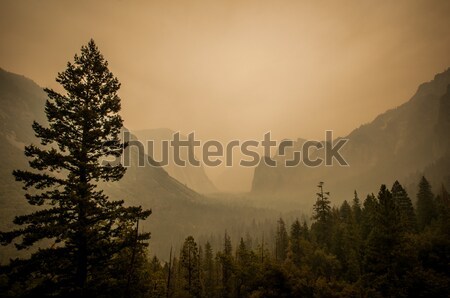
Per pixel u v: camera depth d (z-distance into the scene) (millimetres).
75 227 14492
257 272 33219
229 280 42344
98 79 17984
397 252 28000
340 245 45406
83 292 14352
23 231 13797
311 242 51656
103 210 16062
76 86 16844
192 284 43438
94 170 16047
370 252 29812
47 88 16562
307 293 28734
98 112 17438
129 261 21172
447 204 61500
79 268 14883
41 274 14578
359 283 29484
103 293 15578
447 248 31969
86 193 15570
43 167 15305
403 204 51750
